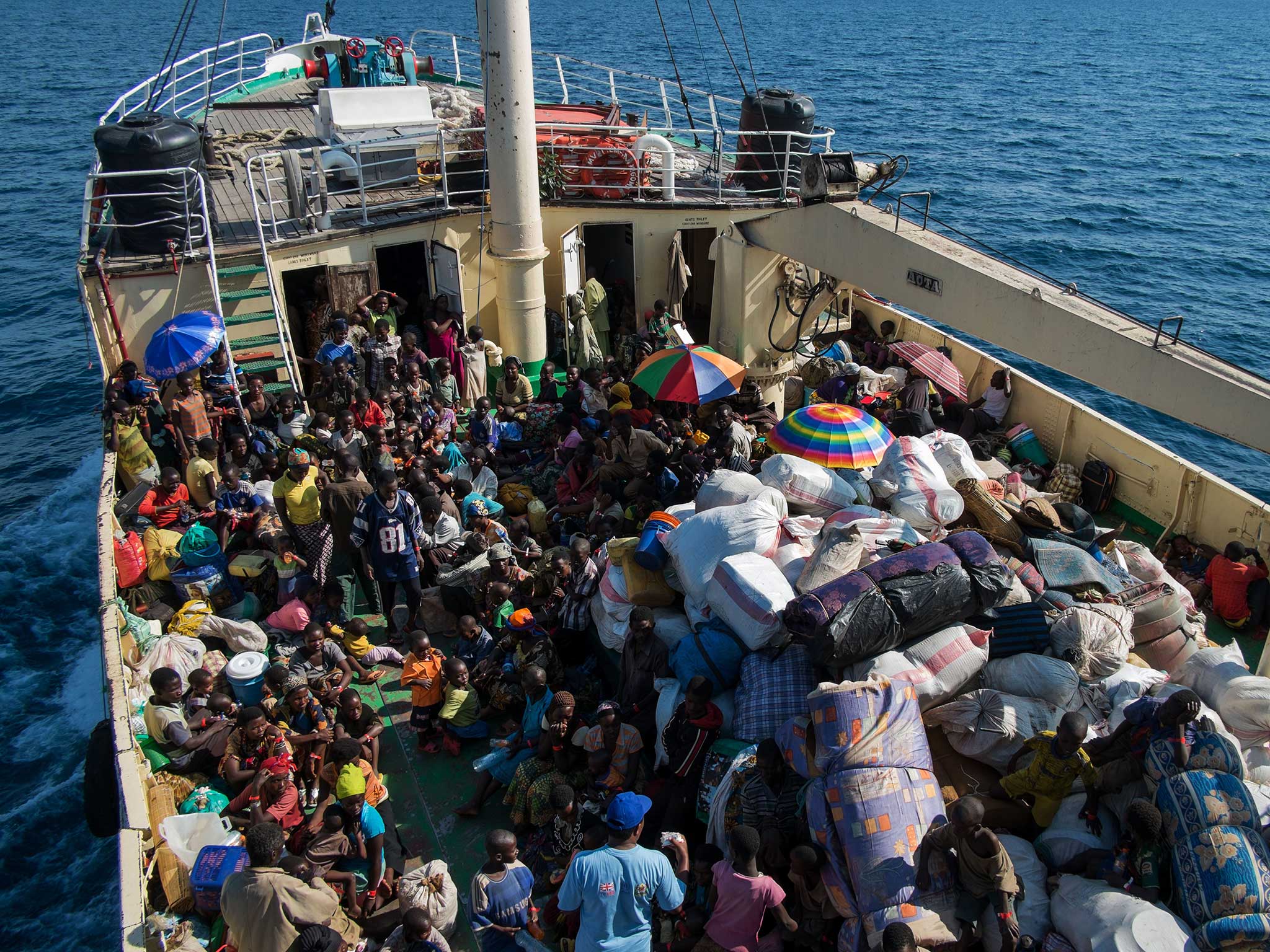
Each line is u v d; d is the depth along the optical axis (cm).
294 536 941
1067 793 625
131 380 1140
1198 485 1038
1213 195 3625
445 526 972
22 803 1097
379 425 1108
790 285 1345
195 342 1064
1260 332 2362
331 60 2014
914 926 532
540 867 703
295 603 916
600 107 1759
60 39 9988
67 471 1905
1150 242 3023
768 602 726
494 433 1176
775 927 593
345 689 785
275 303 1207
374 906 667
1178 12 16700
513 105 1216
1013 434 1227
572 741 727
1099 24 13525
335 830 681
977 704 671
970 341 2405
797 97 1422
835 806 578
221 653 899
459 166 1441
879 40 10125
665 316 1380
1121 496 1122
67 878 1000
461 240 1360
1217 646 810
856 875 560
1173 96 6353
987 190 3631
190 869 673
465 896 696
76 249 3138
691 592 798
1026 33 11600
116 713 764
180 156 1216
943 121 5103
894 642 684
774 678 705
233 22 11969
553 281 1453
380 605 991
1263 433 682
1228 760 597
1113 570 848
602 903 549
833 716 604
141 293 1204
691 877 643
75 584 1530
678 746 697
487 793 764
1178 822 573
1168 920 536
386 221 1309
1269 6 19338
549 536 1073
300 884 579
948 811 626
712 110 1636
